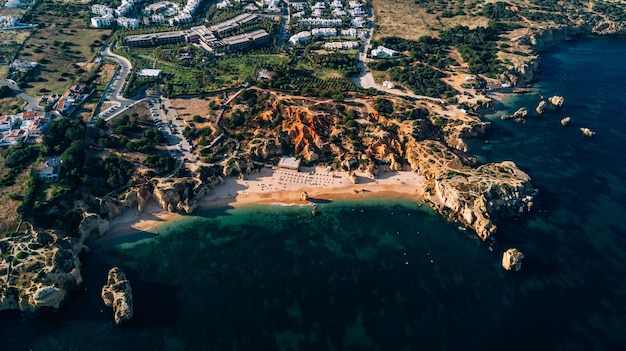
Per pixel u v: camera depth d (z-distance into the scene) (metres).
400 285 171.25
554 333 154.25
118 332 153.12
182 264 179.00
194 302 164.12
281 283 172.12
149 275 173.88
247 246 187.62
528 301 164.88
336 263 180.38
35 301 152.88
